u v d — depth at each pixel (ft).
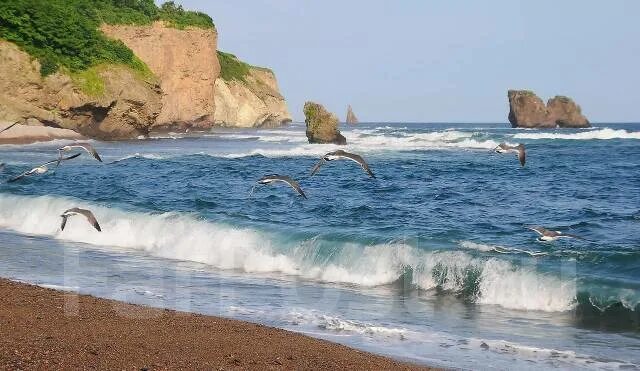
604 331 47.78
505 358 42.01
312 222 86.53
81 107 261.44
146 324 44.24
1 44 248.11
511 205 105.19
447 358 41.81
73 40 264.52
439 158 192.44
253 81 608.60
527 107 499.51
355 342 44.83
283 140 297.12
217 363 37.55
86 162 171.73
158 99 293.43
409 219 90.43
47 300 48.73
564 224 86.84
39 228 87.56
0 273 62.34
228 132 407.85
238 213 93.86
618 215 94.12
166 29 375.25
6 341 38.22
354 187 129.90
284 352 40.32
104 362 36.01
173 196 114.21
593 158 197.98
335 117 259.80
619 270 58.59
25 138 237.45
